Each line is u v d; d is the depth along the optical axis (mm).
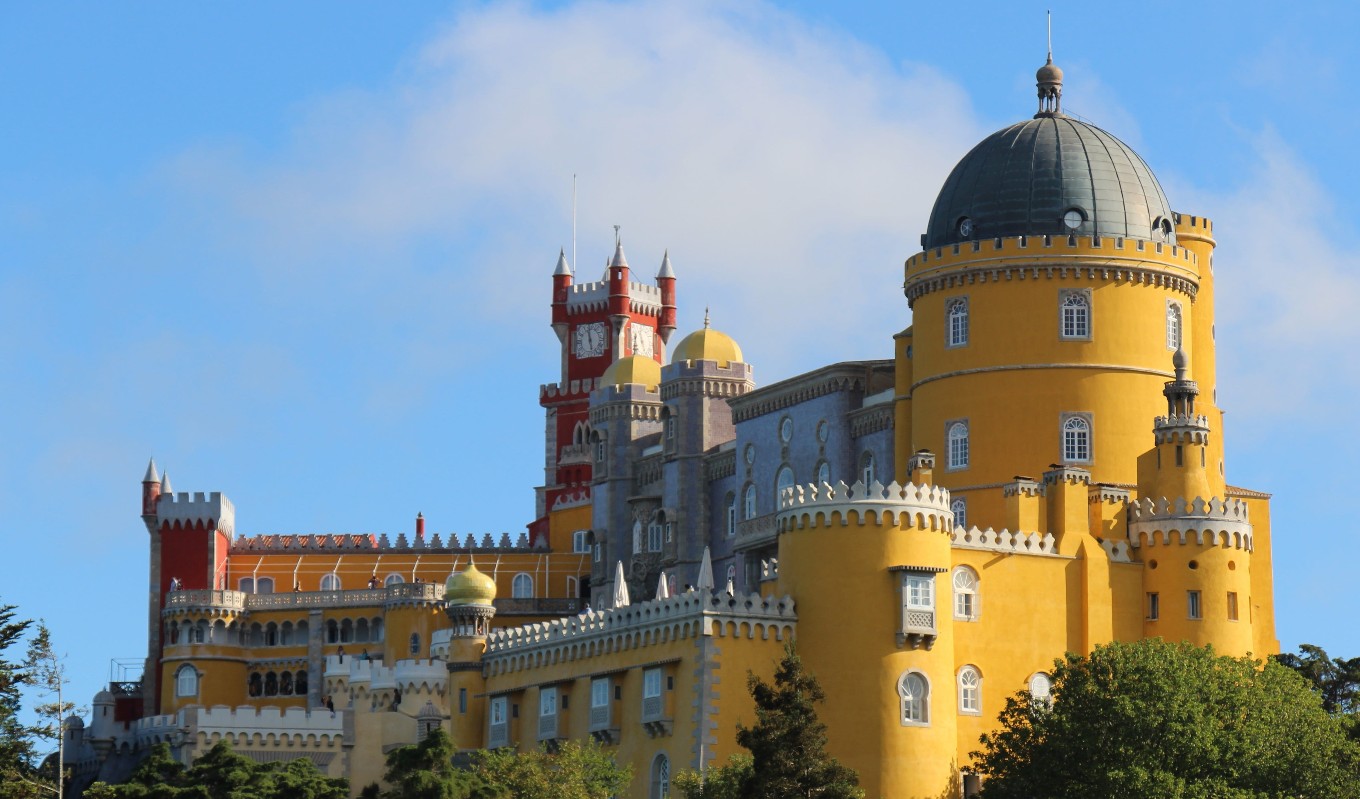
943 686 143125
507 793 142875
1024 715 140750
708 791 134375
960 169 170750
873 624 142125
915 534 143500
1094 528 154125
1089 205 165875
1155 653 138000
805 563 144125
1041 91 173000
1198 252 173500
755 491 191250
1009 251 164375
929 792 140875
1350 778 133750
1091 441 162250
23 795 134625
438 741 146625
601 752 149250
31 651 138000
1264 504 169625
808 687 132125
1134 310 164500
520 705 163125
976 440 164000
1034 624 149625
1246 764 132750
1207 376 171875
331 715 186250
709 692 141500
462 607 169625
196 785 158375
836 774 129875
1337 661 162875
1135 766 131000
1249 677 139000
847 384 181500
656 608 147625
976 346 164875
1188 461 154875
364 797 147500
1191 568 152125
